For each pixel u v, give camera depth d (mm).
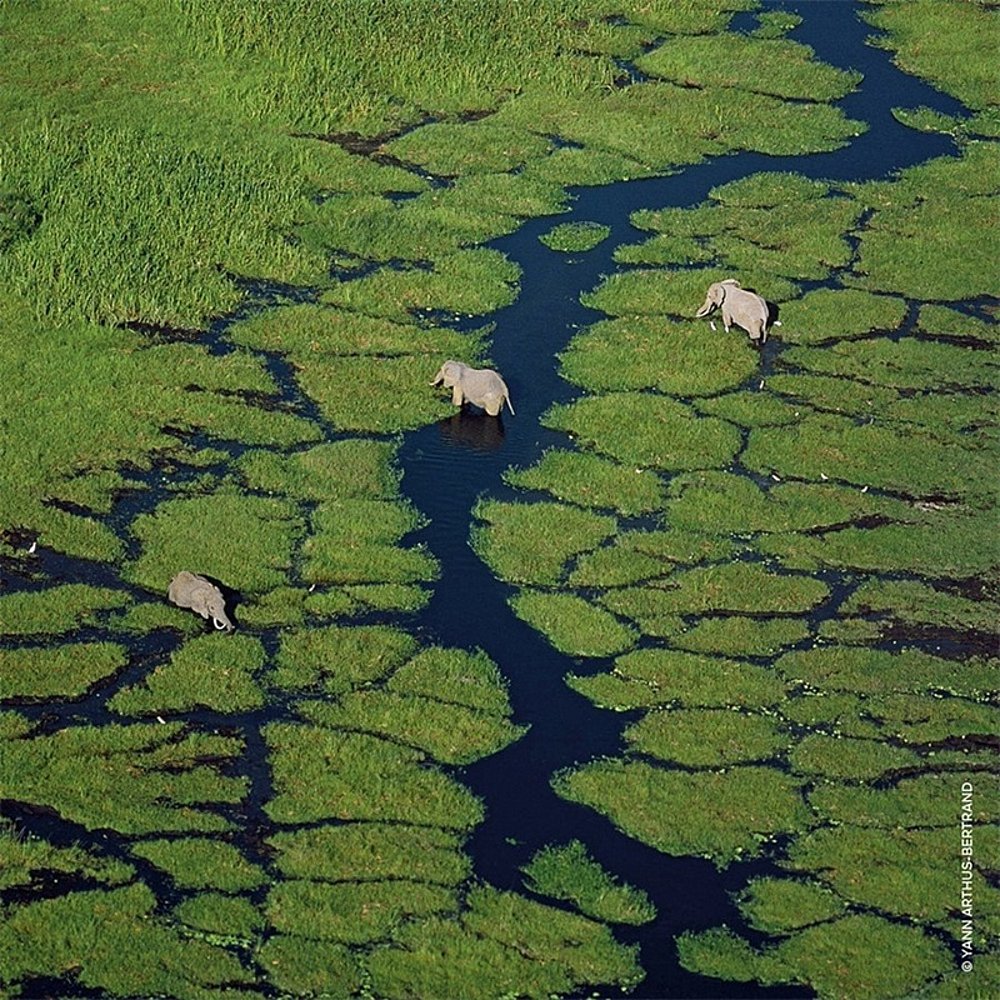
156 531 100500
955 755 86562
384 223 135625
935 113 160000
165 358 117062
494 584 98000
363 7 167375
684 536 102250
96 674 89500
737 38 173375
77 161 139000
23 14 164250
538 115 155750
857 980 74250
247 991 72500
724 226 138375
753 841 81188
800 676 91500
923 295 130125
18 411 110250
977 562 101375
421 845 80000
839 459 110375
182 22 163750
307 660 91062
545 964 74312
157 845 79250
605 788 83500
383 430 111438
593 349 121000
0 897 76250
